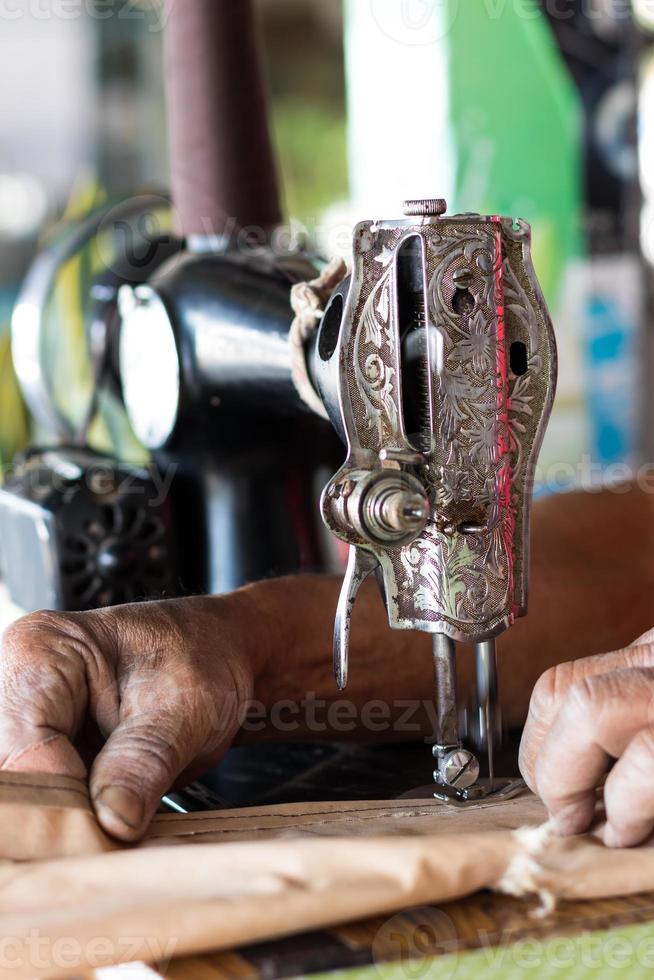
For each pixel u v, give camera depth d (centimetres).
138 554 119
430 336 77
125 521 119
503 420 80
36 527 119
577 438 268
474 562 81
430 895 65
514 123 259
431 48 256
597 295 266
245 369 106
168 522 120
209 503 117
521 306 81
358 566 80
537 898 67
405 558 81
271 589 101
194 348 110
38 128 381
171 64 123
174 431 114
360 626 102
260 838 77
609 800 71
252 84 123
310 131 429
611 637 114
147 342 116
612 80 260
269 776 98
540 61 257
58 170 383
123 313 123
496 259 79
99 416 140
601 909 67
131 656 84
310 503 117
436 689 85
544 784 74
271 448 113
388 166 268
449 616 81
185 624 88
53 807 71
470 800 86
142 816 73
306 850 67
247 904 62
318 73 443
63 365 143
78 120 377
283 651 98
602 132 262
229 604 95
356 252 79
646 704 70
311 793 93
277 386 104
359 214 275
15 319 147
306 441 113
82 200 160
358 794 93
